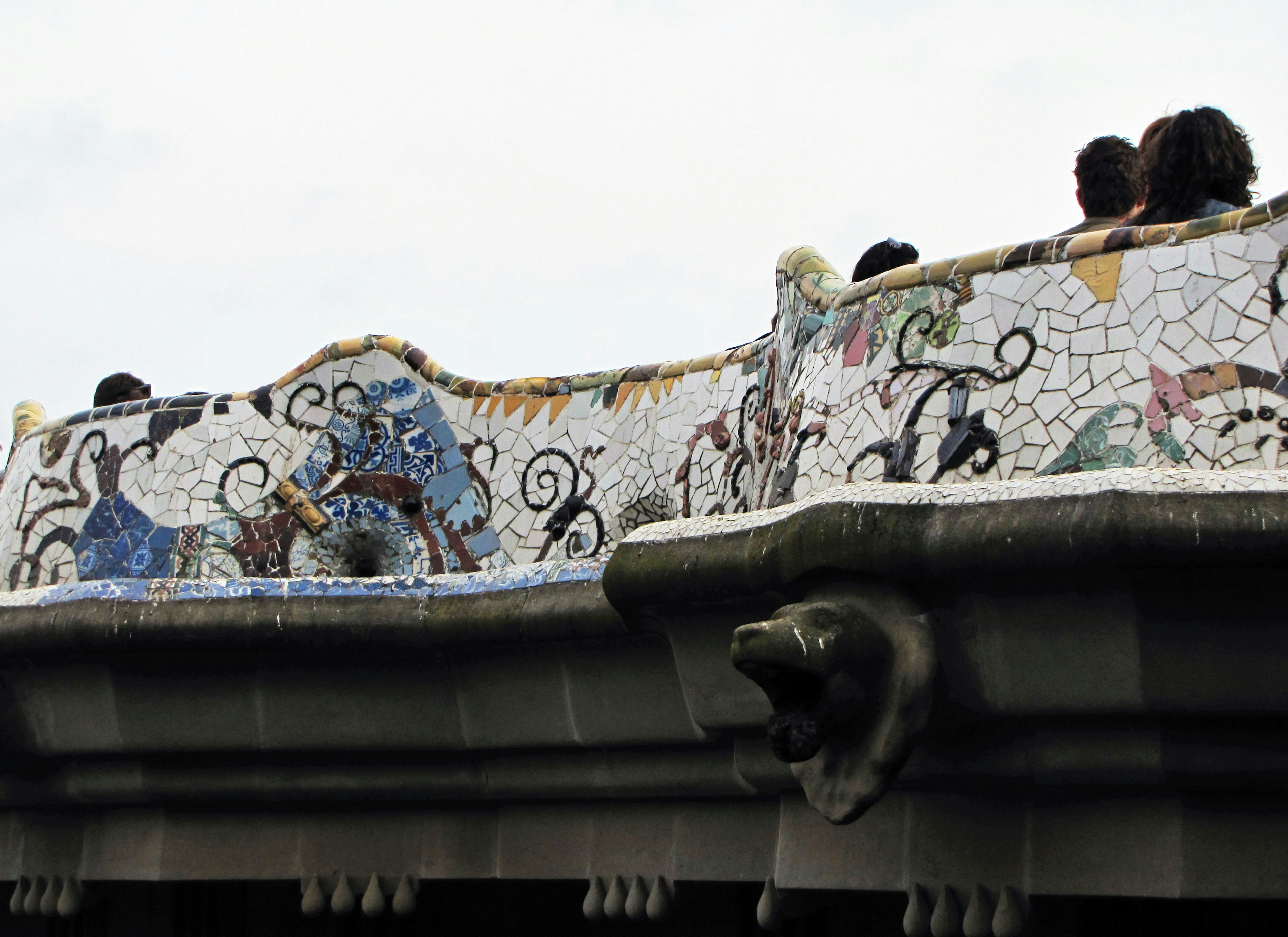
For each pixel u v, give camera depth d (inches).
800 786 335.3
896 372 328.2
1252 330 298.5
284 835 410.9
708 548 319.6
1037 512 278.5
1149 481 273.7
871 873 326.6
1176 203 339.6
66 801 422.6
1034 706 292.5
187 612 379.6
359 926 447.8
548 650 364.8
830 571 298.2
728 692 332.8
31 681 403.5
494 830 399.9
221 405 452.8
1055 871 306.7
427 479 442.9
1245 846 293.6
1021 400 312.3
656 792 369.4
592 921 424.8
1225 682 280.7
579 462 433.7
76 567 454.6
